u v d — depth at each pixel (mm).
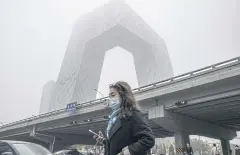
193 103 22250
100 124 34375
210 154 81375
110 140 1954
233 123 33500
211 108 23547
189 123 27344
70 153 17578
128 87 2143
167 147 79812
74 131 43438
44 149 6254
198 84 21125
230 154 36125
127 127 1899
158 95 24547
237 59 18766
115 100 2117
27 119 46438
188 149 23672
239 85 19031
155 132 39375
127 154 1793
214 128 33062
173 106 23859
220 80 19750
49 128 42000
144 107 26672
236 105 22125
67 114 36500
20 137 54656
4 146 5680
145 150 1768
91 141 52531
